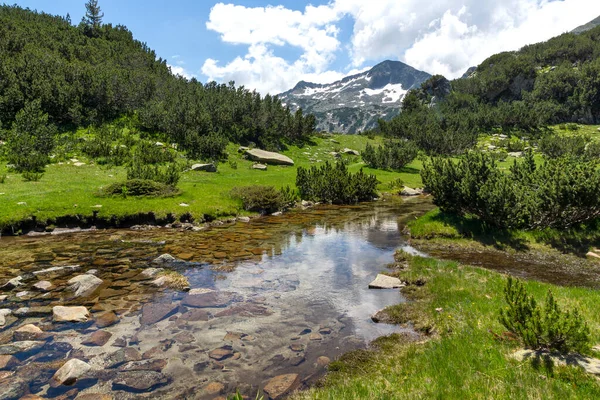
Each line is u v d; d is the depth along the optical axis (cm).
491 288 1220
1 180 2925
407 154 6184
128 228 2431
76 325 990
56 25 8619
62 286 1300
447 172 2281
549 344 716
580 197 1770
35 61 5316
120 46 8594
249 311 1106
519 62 14762
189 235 2245
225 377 749
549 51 15975
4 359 810
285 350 869
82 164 3853
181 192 3055
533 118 11288
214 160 5009
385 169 6072
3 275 1416
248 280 1410
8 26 6912
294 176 4588
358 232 2403
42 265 1558
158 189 2939
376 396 623
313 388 702
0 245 1914
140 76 6669
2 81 4659
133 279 1394
